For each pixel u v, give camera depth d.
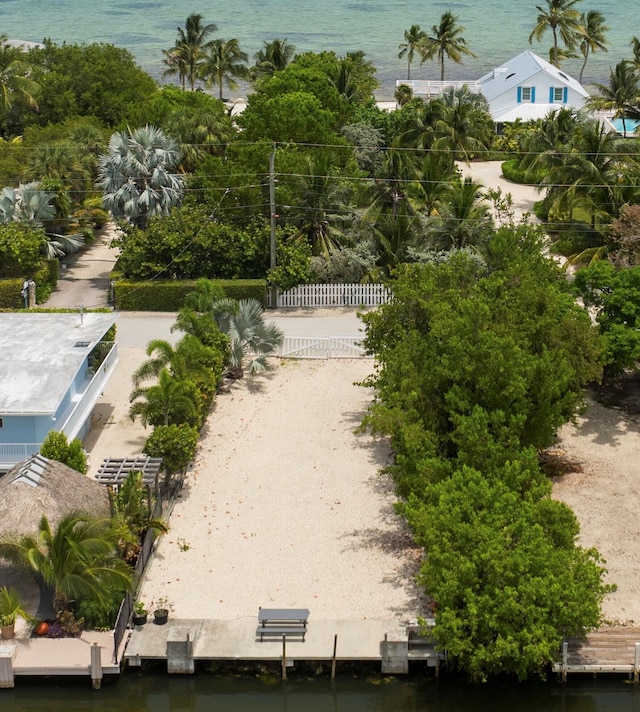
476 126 86.06
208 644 30.42
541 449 39.03
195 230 60.56
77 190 71.94
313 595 32.72
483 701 29.91
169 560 34.69
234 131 80.81
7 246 58.94
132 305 59.66
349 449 42.75
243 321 49.28
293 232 61.03
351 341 52.94
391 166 61.81
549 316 39.97
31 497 31.98
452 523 29.25
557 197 66.88
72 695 30.06
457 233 59.72
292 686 30.16
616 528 36.53
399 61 181.88
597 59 178.00
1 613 30.47
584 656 30.08
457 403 35.41
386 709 29.95
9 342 43.34
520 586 27.75
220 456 42.19
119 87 96.12
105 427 44.81
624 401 46.78
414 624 30.55
